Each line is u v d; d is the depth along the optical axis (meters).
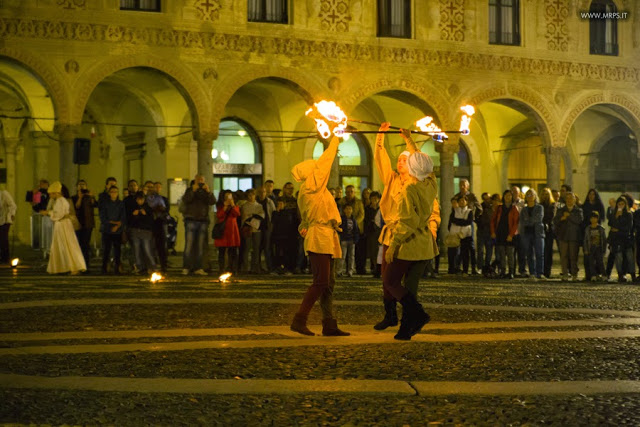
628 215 20.81
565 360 8.32
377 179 35.69
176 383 7.06
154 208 21.19
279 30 28.34
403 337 9.55
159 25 27.02
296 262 21.55
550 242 22.48
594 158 38.00
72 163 26.20
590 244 21.09
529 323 11.19
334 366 7.95
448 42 30.41
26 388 6.85
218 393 6.73
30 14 25.75
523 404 6.46
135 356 8.39
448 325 10.93
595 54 32.69
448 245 22.08
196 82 27.44
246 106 33.41
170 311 12.25
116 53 26.59
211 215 32.38
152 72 27.61
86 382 7.08
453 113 30.41
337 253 10.12
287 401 6.50
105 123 34.28
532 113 31.73
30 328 10.44
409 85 29.88
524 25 31.58
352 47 29.17
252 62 28.05
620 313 12.46
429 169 9.49
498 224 21.56
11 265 23.39
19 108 35.62
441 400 6.58
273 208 21.80
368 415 6.12
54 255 20.17
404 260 9.53
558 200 24.72
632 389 6.96
